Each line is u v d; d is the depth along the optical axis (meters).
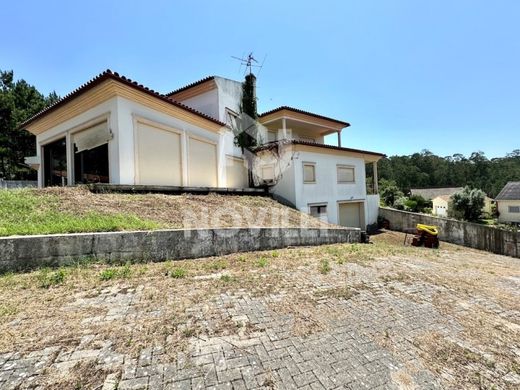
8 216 4.82
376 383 2.24
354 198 16.72
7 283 3.37
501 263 9.23
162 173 9.56
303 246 7.27
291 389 2.08
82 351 2.28
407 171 61.91
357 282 4.60
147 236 4.58
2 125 21.00
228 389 2.02
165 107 9.58
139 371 2.11
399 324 3.27
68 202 6.03
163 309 3.09
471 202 28.33
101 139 8.50
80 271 3.87
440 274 5.73
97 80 7.68
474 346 2.95
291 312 3.31
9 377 1.96
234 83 15.48
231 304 3.37
